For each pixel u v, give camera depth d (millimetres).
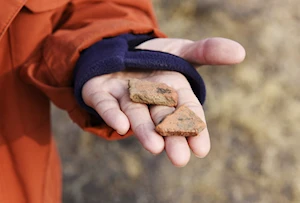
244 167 705
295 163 709
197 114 307
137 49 349
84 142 739
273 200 669
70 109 354
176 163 270
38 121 389
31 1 344
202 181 687
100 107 303
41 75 355
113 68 323
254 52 874
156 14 962
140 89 311
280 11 963
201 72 835
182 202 667
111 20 368
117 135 351
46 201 394
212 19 944
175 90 327
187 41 369
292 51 883
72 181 694
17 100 368
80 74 326
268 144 732
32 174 383
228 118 759
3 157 371
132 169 705
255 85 814
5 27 327
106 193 681
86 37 346
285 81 826
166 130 279
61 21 382
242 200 668
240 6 965
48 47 356
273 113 774
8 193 372
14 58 355
